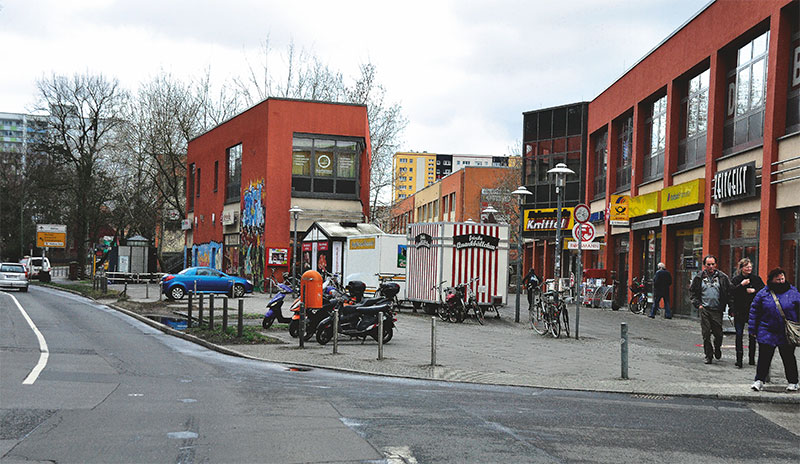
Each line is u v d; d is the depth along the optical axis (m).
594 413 8.72
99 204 59.91
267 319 19.06
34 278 62.28
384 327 16.31
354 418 7.98
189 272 32.09
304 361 13.19
